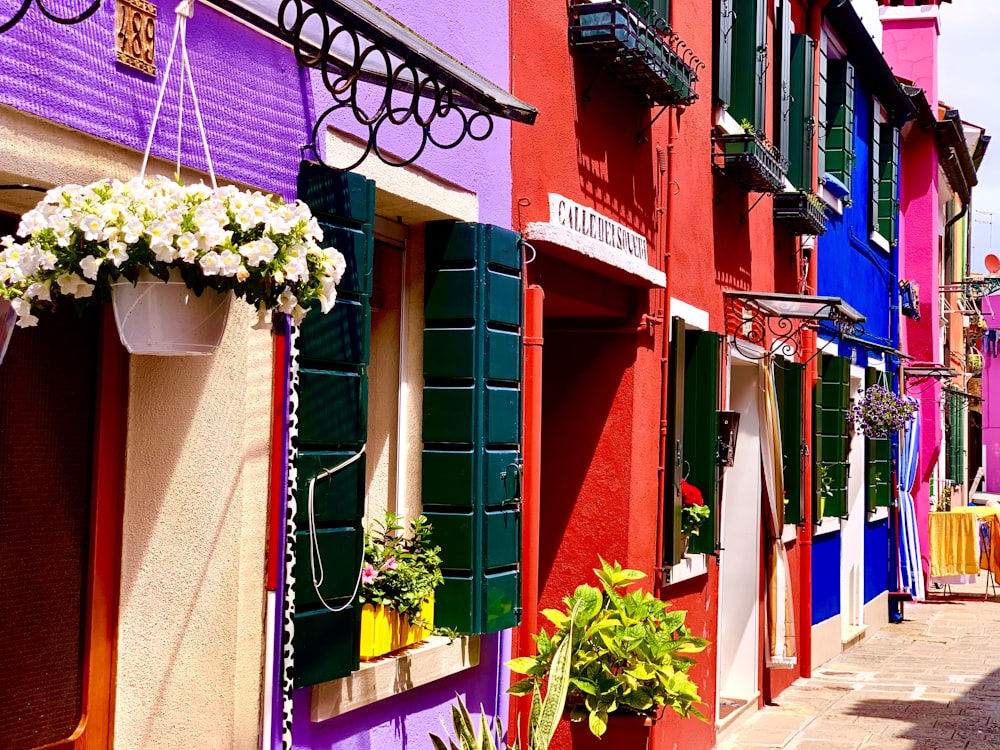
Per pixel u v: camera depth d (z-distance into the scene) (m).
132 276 3.08
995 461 40.56
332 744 4.82
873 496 17.53
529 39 6.64
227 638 4.22
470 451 5.70
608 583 7.43
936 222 22.52
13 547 3.67
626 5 7.28
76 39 3.48
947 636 17.64
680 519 9.06
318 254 3.34
